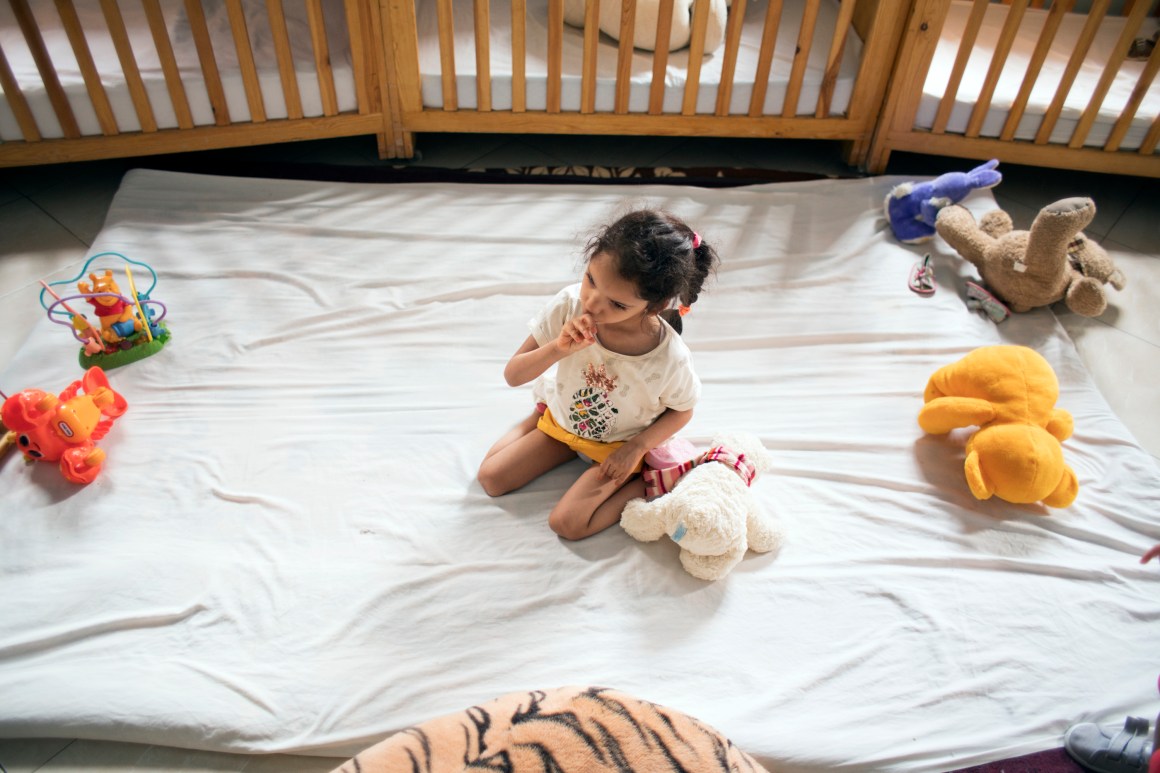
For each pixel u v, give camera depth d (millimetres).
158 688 1241
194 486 1540
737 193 2398
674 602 1402
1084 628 1412
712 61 2453
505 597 1388
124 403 1664
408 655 1307
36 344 1794
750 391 1818
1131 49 2594
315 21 2109
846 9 2217
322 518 1497
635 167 2576
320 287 1994
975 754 1244
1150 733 1234
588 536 1490
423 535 1475
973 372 1659
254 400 1716
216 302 1932
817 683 1312
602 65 2398
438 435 1667
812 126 2488
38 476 1543
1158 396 1946
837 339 1957
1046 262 1948
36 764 1205
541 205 2312
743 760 1149
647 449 1430
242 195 2250
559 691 1208
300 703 1241
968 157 2494
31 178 2377
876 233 2289
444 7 2146
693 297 1340
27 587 1362
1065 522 1577
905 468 1669
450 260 2105
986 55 2590
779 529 1480
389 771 1092
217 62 2201
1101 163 2438
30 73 2104
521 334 1920
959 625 1403
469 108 2398
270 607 1353
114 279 1968
